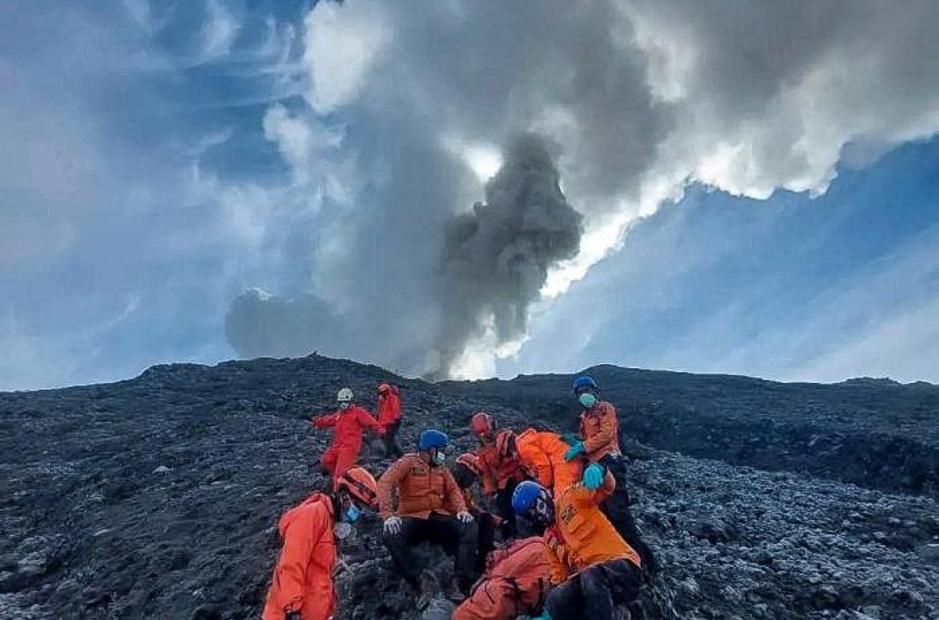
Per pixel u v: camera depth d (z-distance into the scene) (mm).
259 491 16422
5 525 18188
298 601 7570
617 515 10648
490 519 10211
